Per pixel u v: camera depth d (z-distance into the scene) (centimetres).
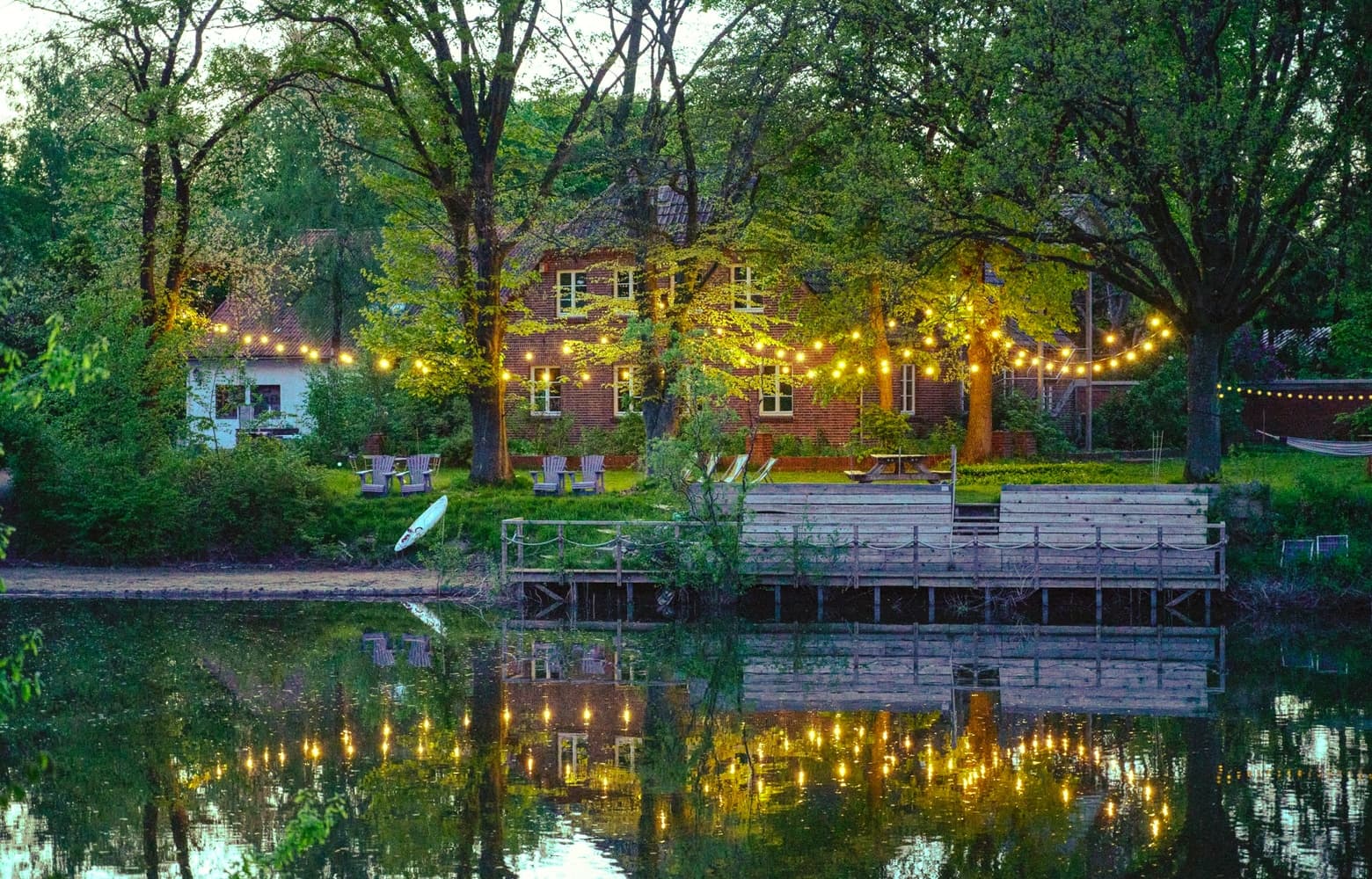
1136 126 3089
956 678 2608
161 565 3722
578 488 3862
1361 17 2988
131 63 3922
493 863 1614
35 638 1189
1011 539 3200
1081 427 4869
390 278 3934
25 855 1627
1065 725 2236
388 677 2567
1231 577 3175
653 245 3834
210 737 2141
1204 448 3431
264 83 3775
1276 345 5344
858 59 3484
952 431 4606
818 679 2600
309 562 3731
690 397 3297
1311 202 3184
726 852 1647
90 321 3816
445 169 3822
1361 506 3225
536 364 5047
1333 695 2439
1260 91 3178
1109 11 3014
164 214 4016
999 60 3100
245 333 5475
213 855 1630
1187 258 3319
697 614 3247
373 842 1683
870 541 3228
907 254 3303
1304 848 1653
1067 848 1658
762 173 3938
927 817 1773
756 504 3291
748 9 3709
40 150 6012
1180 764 2005
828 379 4391
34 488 3734
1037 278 3925
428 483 3916
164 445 3856
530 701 2397
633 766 2011
